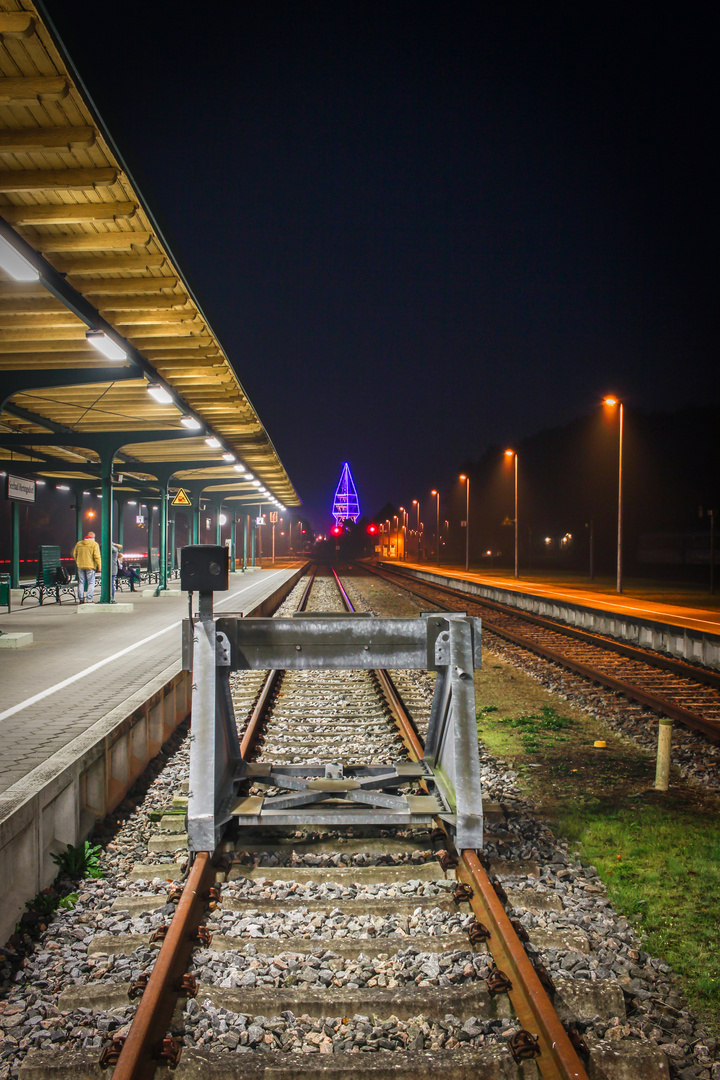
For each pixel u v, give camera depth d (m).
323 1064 3.07
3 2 6.07
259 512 62.31
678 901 4.84
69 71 6.86
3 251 8.96
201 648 5.20
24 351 15.01
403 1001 3.43
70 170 8.73
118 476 20.62
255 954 3.90
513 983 3.56
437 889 4.68
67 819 5.43
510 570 68.06
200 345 14.44
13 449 23.95
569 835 6.00
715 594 33.34
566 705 11.40
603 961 3.99
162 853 5.52
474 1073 3.05
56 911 4.63
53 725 7.22
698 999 3.79
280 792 6.71
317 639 5.43
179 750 8.54
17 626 16.38
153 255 10.89
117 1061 2.99
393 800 5.46
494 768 7.91
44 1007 3.54
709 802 6.95
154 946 3.96
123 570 28.47
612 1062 3.14
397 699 10.12
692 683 12.80
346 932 4.14
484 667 14.88
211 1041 3.25
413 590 40.12
